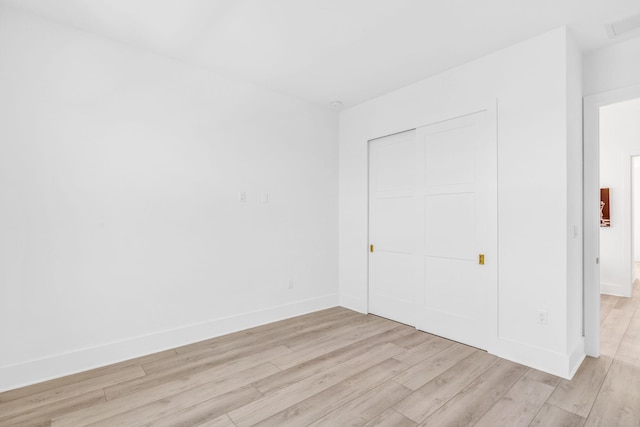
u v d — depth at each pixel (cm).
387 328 346
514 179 267
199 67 314
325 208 423
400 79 338
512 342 266
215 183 324
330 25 246
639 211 883
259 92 356
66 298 246
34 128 235
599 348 273
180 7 226
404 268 361
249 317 347
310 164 406
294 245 389
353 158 417
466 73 301
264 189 362
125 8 227
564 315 239
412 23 243
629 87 257
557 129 244
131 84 276
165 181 294
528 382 232
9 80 226
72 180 249
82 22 244
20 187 229
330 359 271
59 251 243
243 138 345
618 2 214
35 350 234
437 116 323
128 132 274
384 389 223
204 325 315
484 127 287
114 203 267
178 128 302
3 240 224
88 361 253
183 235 304
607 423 186
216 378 239
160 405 205
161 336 289
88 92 256
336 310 415
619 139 479
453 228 310
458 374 244
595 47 270
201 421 189
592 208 275
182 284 303
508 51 272
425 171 334
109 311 264
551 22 238
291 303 385
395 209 370
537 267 253
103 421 189
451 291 312
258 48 281
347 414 196
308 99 395
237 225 340
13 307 226
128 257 274
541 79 253
